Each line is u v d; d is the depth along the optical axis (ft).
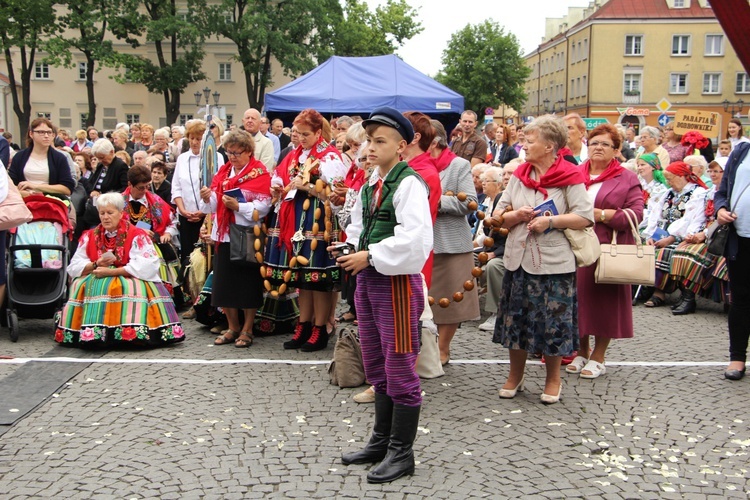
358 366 18.16
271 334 23.86
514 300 17.08
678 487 12.92
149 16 136.36
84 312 21.52
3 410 16.28
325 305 21.62
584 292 19.10
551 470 13.52
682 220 28.78
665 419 16.21
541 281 16.75
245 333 22.33
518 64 202.08
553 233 16.66
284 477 13.11
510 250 17.17
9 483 12.84
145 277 22.04
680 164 29.73
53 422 15.69
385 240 12.44
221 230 21.77
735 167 19.21
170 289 26.22
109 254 21.80
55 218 23.75
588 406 17.02
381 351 13.43
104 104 156.87
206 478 13.05
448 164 19.74
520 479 13.12
